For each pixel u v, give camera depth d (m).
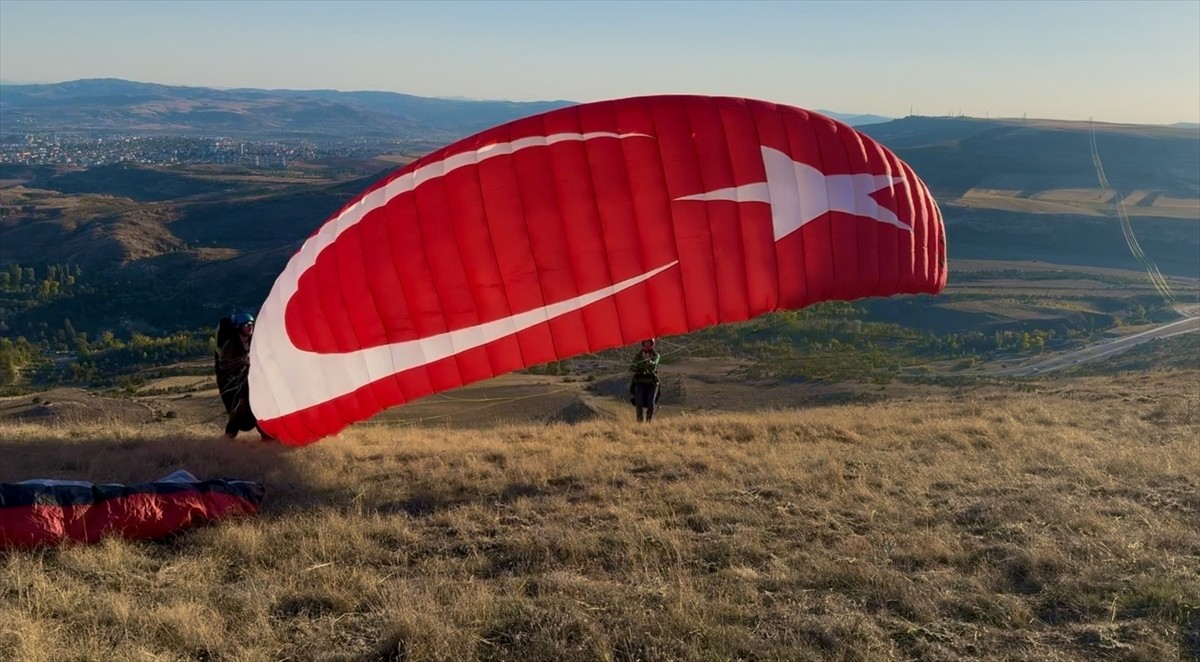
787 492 9.74
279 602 6.81
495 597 6.76
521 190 11.70
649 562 7.58
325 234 12.59
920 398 26.72
